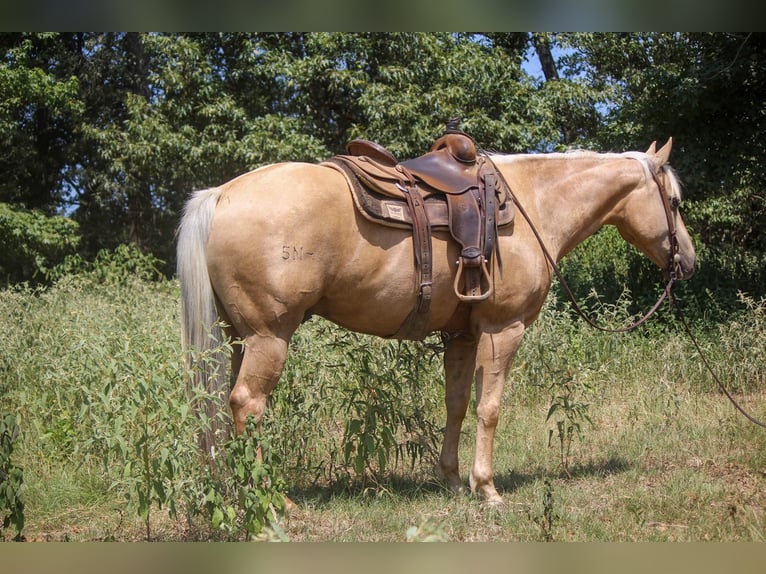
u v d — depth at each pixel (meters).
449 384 5.25
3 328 7.30
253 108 17.02
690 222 13.52
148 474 4.07
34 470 5.18
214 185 17.81
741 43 10.18
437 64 15.82
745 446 6.09
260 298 4.32
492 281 4.75
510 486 5.30
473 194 4.73
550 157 5.32
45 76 16.86
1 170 21.09
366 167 4.57
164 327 6.94
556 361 7.33
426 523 3.09
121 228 22.55
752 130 10.43
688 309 9.97
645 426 6.68
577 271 12.62
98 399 4.85
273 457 4.39
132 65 21.25
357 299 4.59
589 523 4.45
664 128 10.75
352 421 4.93
